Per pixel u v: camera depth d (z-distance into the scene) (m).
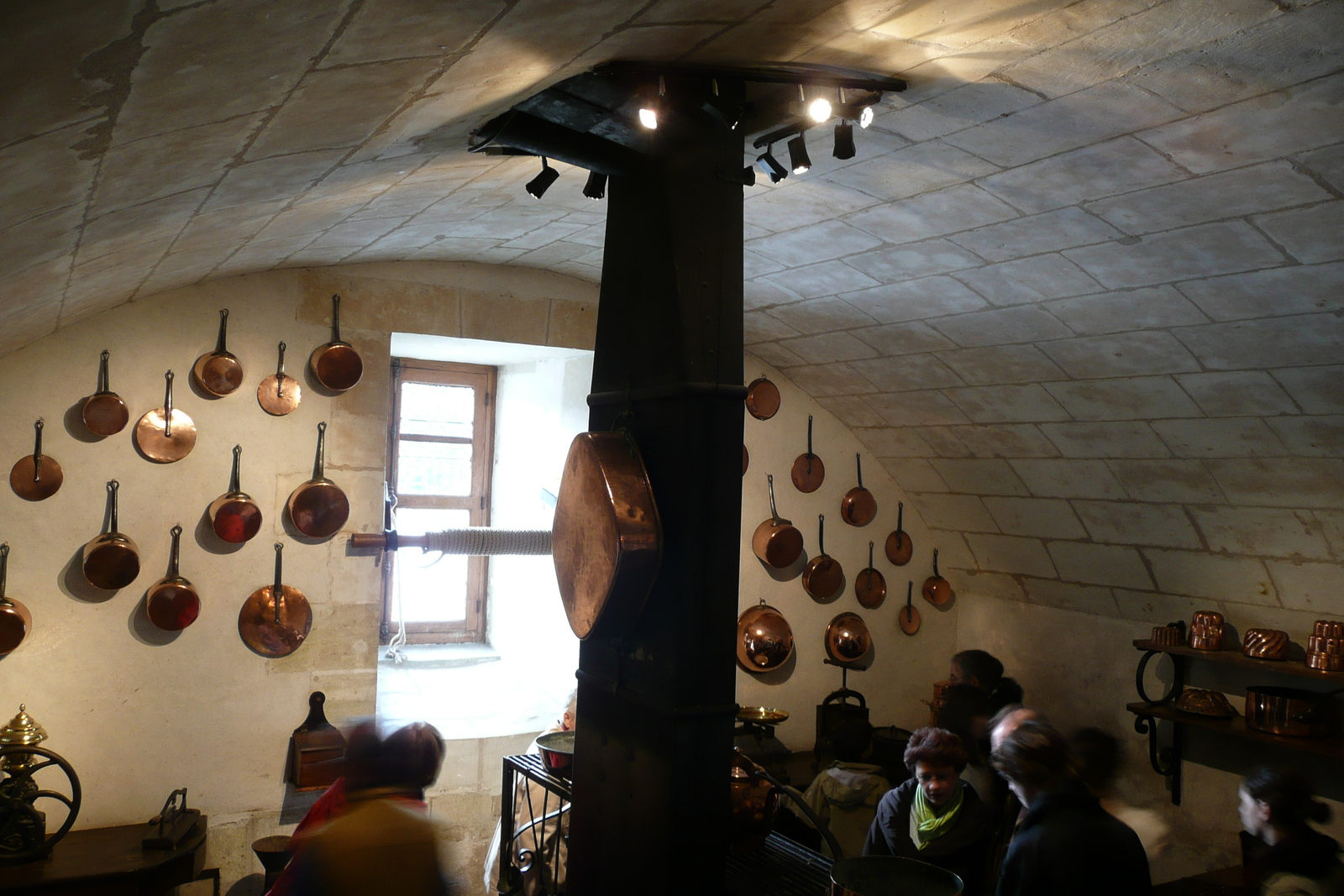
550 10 1.36
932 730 2.66
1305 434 2.96
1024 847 1.92
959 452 4.35
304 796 3.61
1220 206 2.27
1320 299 2.46
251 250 3.02
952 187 2.51
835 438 4.83
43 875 2.89
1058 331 3.18
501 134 1.99
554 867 2.73
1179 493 3.56
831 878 1.98
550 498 4.39
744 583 4.59
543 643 4.70
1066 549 4.27
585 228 3.28
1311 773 3.48
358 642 3.72
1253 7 1.56
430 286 3.88
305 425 3.66
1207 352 2.90
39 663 3.23
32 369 3.23
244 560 3.55
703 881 1.85
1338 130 1.88
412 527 5.13
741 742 4.25
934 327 3.53
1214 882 2.96
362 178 2.23
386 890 1.63
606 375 2.17
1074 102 1.97
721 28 1.61
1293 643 3.49
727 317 1.97
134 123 1.35
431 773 1.84
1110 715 4.23
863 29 1.65
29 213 1.61
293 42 1.23
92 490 3.31
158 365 3.42
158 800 3.40
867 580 4.86
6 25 0.89
